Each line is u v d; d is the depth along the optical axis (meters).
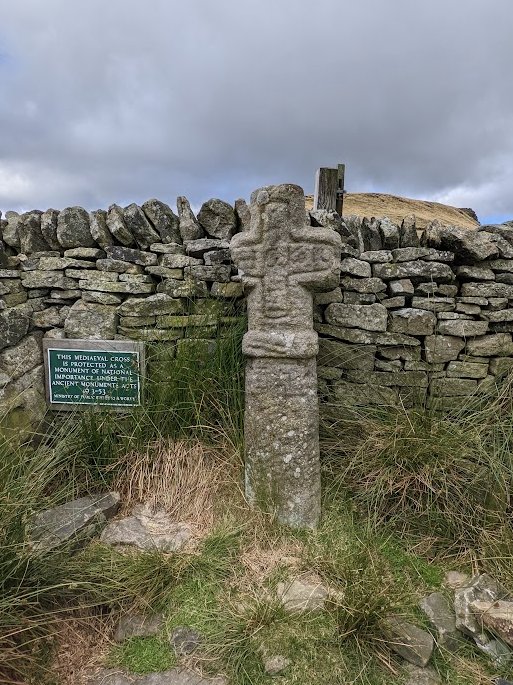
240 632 1.85
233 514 2.46
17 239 2.99
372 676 1.72
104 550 2.21
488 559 2.17
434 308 2.94
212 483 2.63
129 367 2.94
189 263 2.99
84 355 2.95
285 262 2.39
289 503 2.38
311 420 2.43
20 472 2.38
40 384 2.96
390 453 2.53
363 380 3.00
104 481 2.68
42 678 1.72
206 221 3.04
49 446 2.86
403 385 2.99
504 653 1.80
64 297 3.00
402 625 1.88
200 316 3.00
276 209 2.37
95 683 1.72
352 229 3.03
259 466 2.43
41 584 1.90
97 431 2.78
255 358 2.45
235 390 2.82
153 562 2.12
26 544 1.85
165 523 2.47
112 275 2.96
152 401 2.91
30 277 2.97
